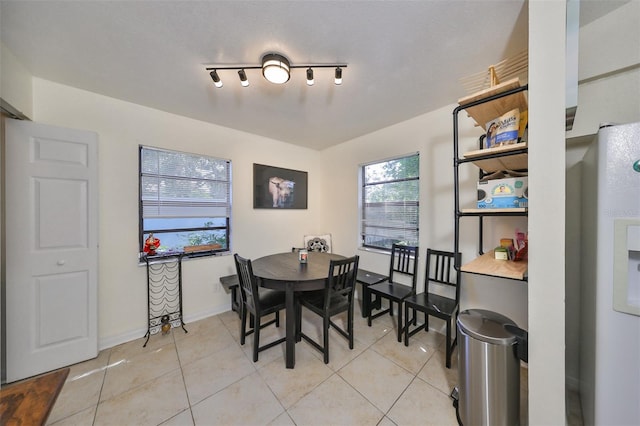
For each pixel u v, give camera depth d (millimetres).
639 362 937
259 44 1473
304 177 3656
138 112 2256
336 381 1662
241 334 2119
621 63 1280
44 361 1729
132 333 2207
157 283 2365
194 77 1826
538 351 1083
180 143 2504
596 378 1020
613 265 979
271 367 1810
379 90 2002
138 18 1265
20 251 1661
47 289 1747
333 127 2859
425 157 2453
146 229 2363
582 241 1327
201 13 1236
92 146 1917
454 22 1294
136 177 2252
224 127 2824
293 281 1799
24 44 1452
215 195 2807
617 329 974
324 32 1372
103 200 2090
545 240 1062
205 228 2744
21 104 1660
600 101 1362
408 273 2543
